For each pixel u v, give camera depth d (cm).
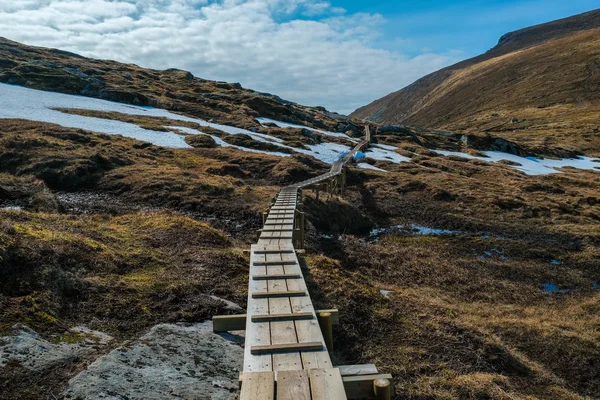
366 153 5022
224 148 3972
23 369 511
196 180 2598
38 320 628
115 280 831
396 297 1106
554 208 3047
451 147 6881
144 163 2958
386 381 387
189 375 571
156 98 6231
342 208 2623
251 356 434
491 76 18825
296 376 378
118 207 2114
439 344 848
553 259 2127
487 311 1312
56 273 765
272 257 837
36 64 6266
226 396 542
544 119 11912
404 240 2369
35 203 1856
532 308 1424
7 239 805
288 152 4266
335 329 830
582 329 1161
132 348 604
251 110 6706
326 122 7719
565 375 920
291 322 519
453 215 2805
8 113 3741
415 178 3838
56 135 3167
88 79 6100
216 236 1325
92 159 2677
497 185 3791
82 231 1085
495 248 2248
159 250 1095
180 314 746
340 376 374
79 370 530
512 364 866
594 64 14988
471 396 681
